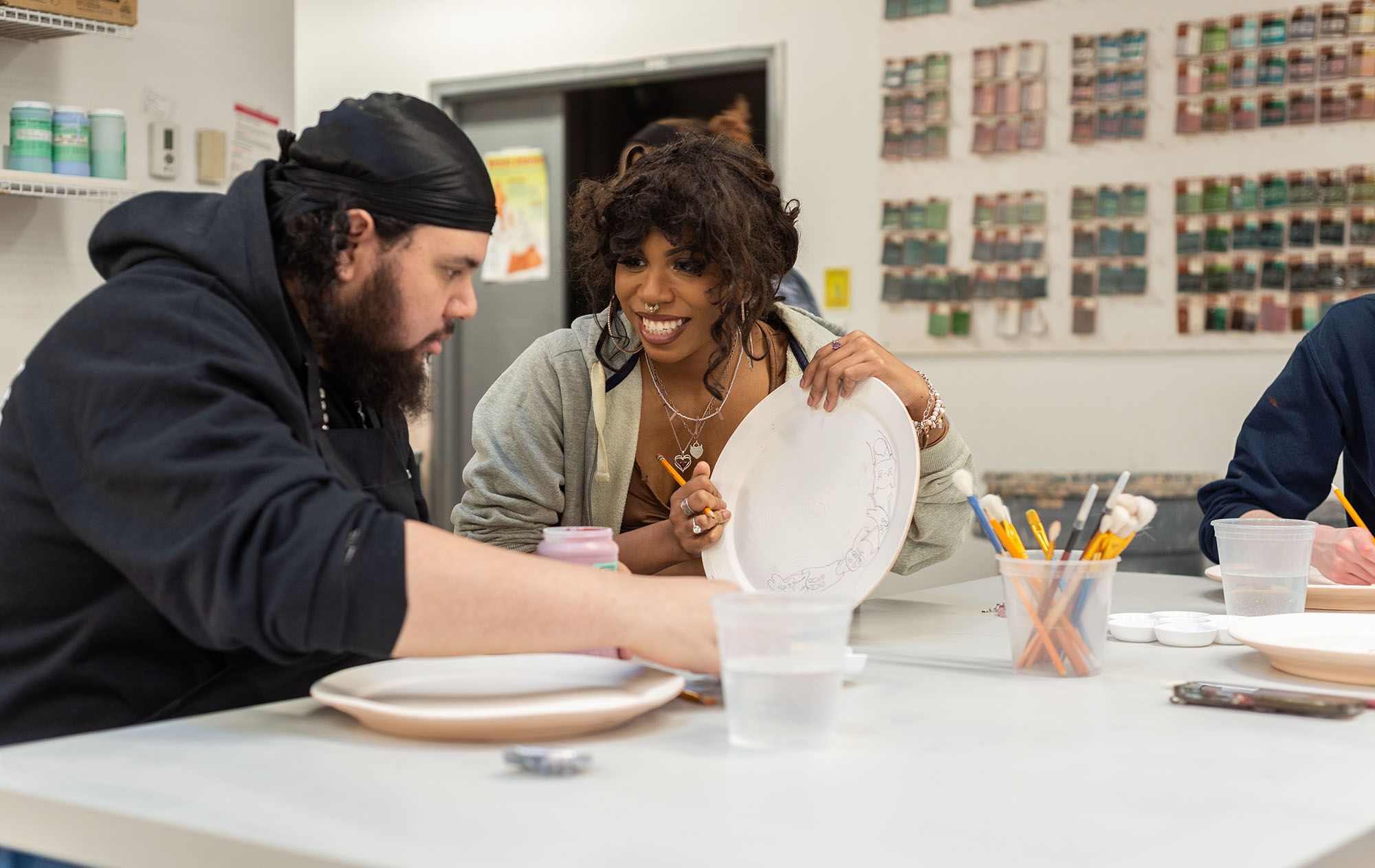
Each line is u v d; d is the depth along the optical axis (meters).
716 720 1.06
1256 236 3.66
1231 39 3.66
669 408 1.75
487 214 1.24
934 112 4.08
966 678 1.25
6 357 3.08
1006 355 4.02
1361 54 3.50
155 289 1.12
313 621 0.99
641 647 1.05
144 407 1.03
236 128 3.62
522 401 1.75
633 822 0.78
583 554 1.25
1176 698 1.12
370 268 1.21
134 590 1.14
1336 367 2.05
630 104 5.62
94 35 3.22
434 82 5.12
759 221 1.59
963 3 4.03
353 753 0.95
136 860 0.81
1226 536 1.50
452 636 1.01
